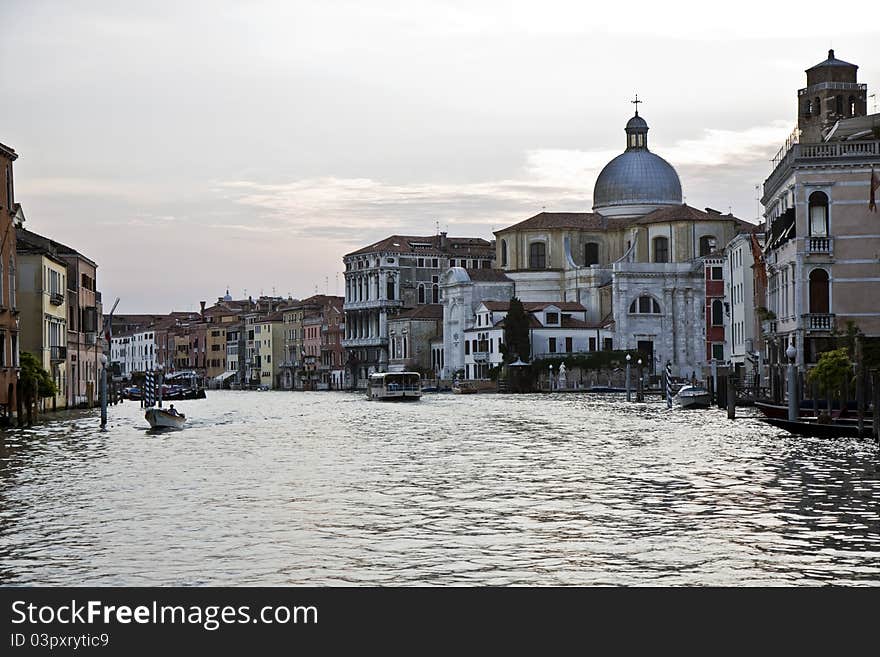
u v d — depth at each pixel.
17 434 59.22
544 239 173.38
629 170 175.75
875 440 47.31
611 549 24.34
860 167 68.56
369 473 38.56
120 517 28.58
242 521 27.92
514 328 154.88
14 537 25.94
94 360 105.38
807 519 27.73
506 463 41.84
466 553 24.05
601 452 46.34
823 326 68.38
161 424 64.75
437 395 144.75
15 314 64.31
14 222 64.81
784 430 57.31
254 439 56.38
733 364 114.31
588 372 152.62
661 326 161.88
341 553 24.09
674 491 33.06
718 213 171.38
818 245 68.62
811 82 110.75
